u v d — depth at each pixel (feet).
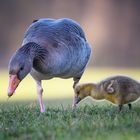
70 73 52.01
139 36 245.24
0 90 125.80
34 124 43.01
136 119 42.27
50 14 240.32
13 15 237.04
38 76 49.93
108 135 36.86
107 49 238.27
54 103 77.51
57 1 240.53
